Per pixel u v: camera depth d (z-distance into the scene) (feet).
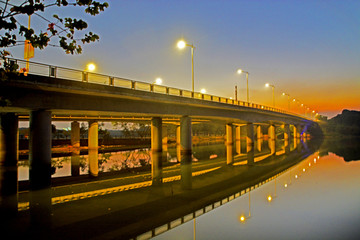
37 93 82.69
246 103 204.03
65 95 90.33
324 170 93.25
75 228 38.24
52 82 78.54
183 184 73.36
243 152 188.14
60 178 87.15
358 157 136.56
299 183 70.13
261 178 81.00
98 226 39.06
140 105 121.60
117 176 90.58
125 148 220.43
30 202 54.49
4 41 21.26
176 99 131.64
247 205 49.29
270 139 302.66
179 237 34.09
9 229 38.06
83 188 69.82
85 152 179.52
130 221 41.22
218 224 38.99
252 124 223.71
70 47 23.32
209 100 156.97
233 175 88.69
